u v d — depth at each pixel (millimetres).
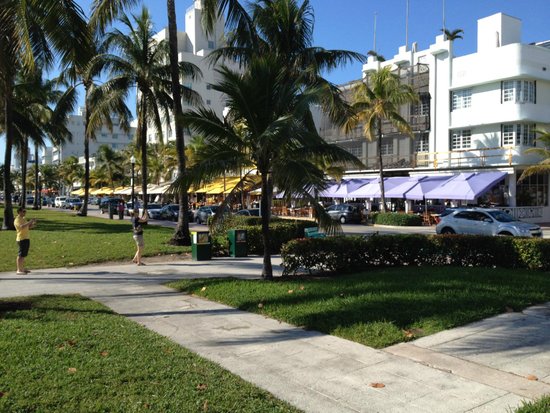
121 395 4402
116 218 38656
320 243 11117
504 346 5855
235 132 10883
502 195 33594
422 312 7160
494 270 10859
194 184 9664
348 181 41750
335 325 6762
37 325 6902
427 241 12148
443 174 35719
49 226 27562
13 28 9156
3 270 12625
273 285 9562
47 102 40969
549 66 34844
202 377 4898
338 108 19156
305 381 4914
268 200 10977
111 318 7453
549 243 11055
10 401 4223
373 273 10531
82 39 9383
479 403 4320
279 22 18781
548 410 4004
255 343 6215
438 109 39281
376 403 4371
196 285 10125
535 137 34688
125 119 27250
